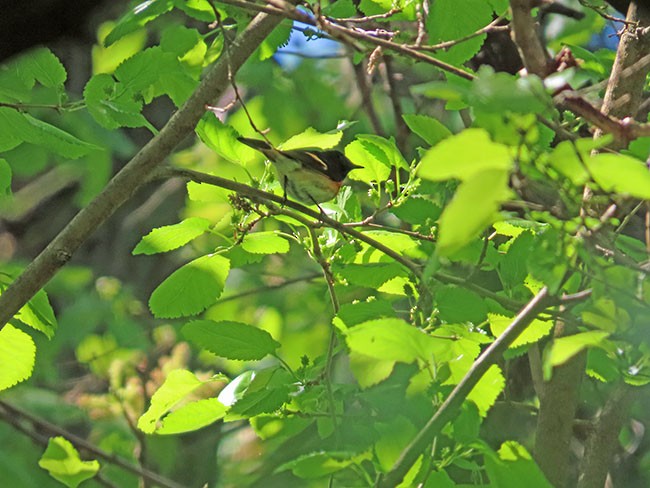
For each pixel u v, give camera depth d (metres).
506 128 4.74
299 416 7.55
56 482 13.10
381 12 8.95
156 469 13.72
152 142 8.22
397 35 8.05
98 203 8.23
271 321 16.64
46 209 18.50
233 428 14.38
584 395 10.85
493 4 8.73
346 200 8.58
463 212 4.13
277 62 16.83
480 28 8.52
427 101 13.80
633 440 11.87
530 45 5.72
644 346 6.51
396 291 8.41
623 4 7.99
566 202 5.20
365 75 13.82
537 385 8.73
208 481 14.23
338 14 9.02
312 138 8.34
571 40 12.05
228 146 8.34
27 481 11.80
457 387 6.29
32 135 8.52
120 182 8.20
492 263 7.95
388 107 16.56
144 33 11.92
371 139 8.20
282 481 11.22
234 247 8.46
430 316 7.49
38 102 10.23
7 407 10.70
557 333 8.39
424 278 4.82
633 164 4.20
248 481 12.38
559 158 4.49
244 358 7.67
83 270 16.48
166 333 15.75
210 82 8.21
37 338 14.61
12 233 18.31
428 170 4.06
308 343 16.23
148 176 8.21
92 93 8.35
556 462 8.24
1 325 8.20
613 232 6.55
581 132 8.38
